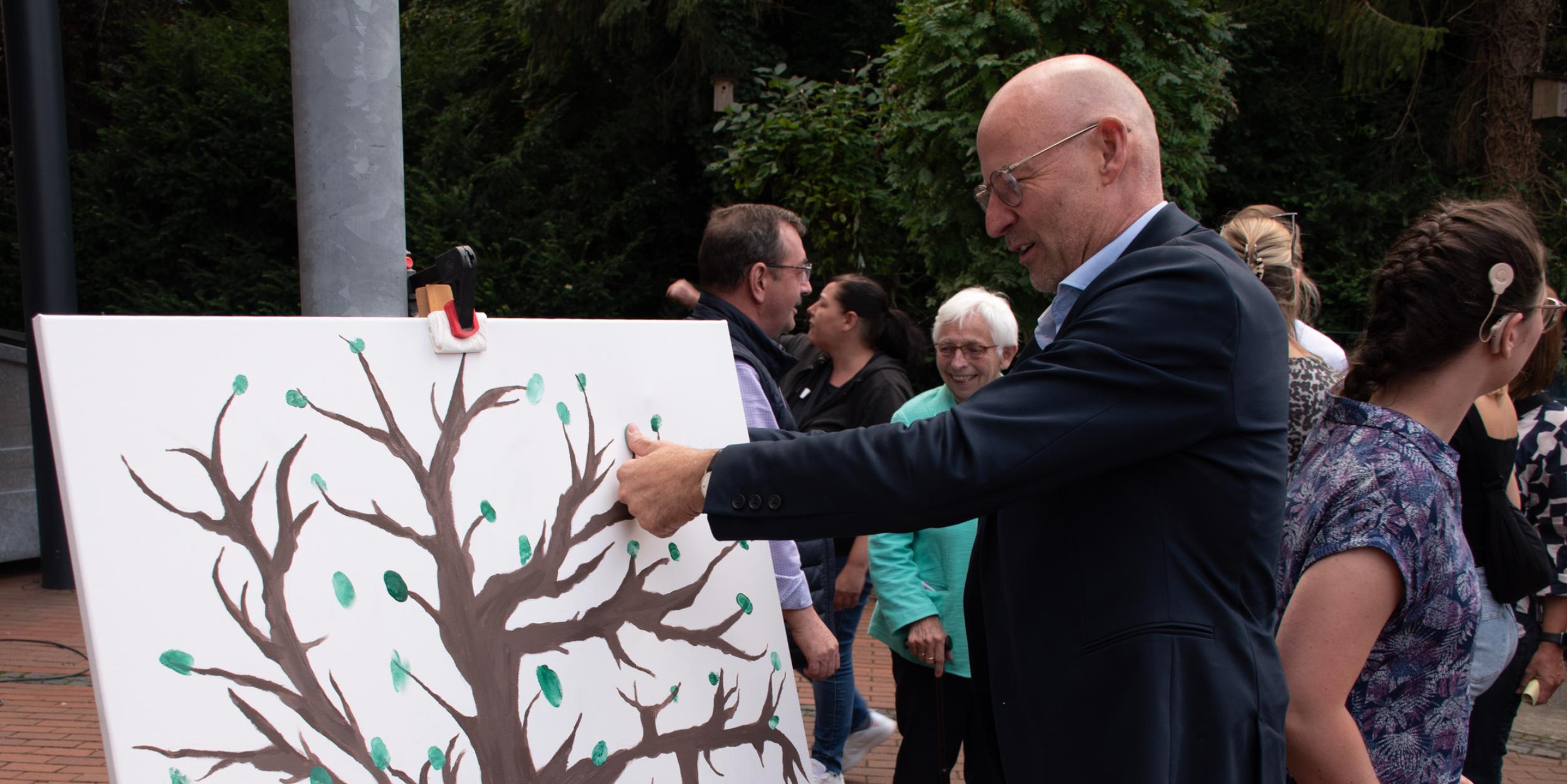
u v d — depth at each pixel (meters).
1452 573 1.37
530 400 1.41
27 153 5.65
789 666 1.65
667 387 1.61
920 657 2.47
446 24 12.60
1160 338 1.24
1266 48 10.21
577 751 1.32
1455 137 9.60
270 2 11.97
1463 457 2.06
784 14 10.96
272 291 10.58
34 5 5.59
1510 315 1.38
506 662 1.28
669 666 1.47
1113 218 1.40
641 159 11.24
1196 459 1.27
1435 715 1.40
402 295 2.37
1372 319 1.51
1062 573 1.34
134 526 1.02
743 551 1.64
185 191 10.92
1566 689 4.40
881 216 7.93
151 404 1.06
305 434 1.17
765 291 2.48
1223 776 1.22
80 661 4.75
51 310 5.77
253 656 1.07
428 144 11.65
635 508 1.45
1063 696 1.32
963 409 1.28
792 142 8.20
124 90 11.38
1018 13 6.11
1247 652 1.27
